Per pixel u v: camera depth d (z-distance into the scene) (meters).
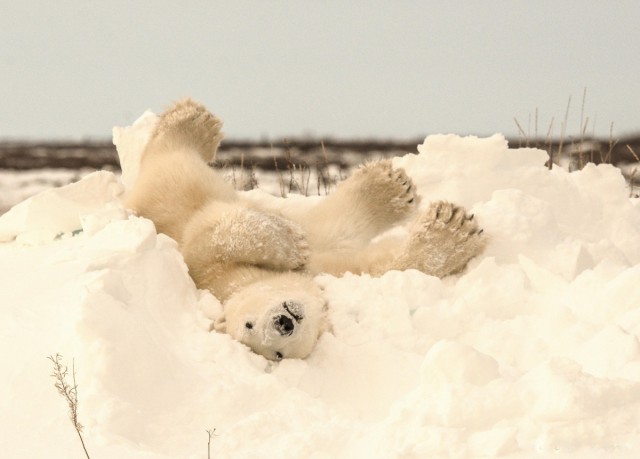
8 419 7.95
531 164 15.71
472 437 6.80
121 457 7.28
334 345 11.04
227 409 8.68
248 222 12.53
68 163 57.59
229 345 10.38
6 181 46.72
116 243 11.55
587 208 15.21
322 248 14.46
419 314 11.43
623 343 8.56
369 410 9.85
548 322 10.52
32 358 8.78
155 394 8.64
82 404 8.02
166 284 11.22
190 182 14.32
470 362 7.59
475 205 14.27
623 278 10.48
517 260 13.23
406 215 14.81
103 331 8.85
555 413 6.83
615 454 6.55
